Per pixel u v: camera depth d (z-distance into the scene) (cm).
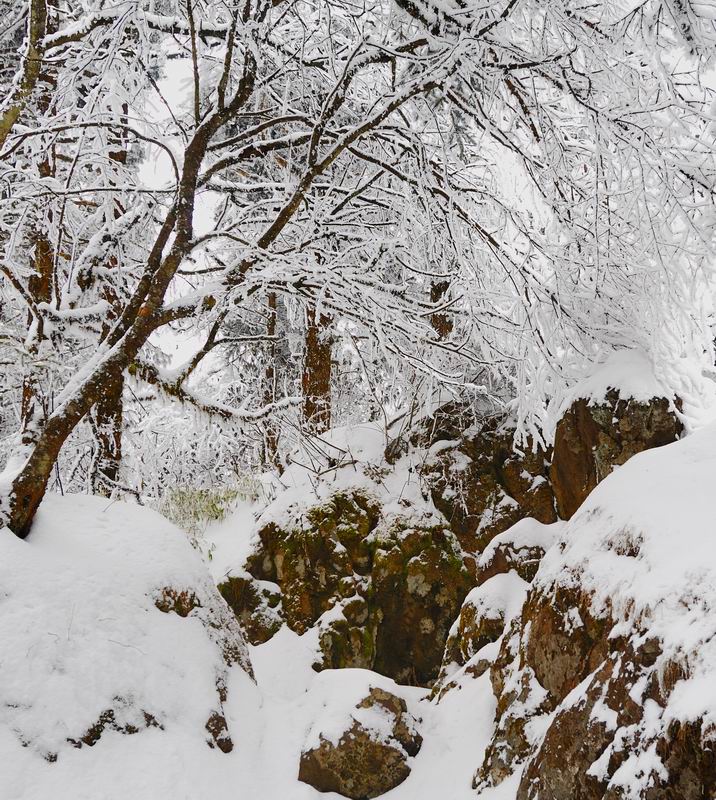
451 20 469
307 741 457
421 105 566
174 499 1006
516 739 414
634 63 573
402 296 582
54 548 450
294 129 705
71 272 620
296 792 428
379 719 471
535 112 614
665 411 642
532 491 805
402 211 616
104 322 677
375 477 876
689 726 252
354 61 504
